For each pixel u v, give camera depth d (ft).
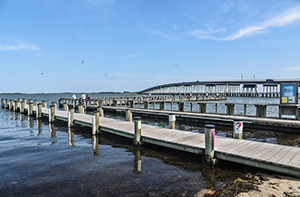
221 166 21.76
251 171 20.06
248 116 48.37
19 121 59.72
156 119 62.54
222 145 24.18
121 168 21.77
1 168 22.11
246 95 357.20
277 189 15.74
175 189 16.69
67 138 37.04
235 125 27.68
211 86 375.25
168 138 28.32
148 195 15.84
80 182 18.45
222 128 45.93
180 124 51.98
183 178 18.86
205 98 202.69
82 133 41.78
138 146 30.45
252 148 22.85
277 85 295.69
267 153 21.03
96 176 19.72
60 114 59.82
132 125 39.42
